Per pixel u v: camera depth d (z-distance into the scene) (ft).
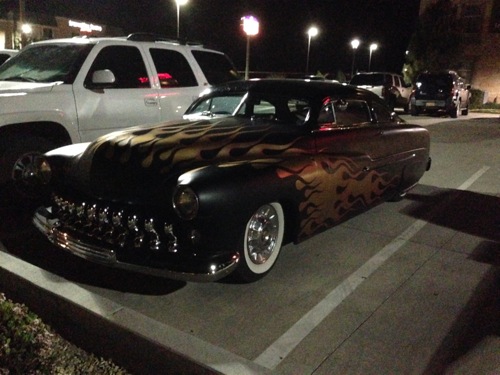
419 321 11.76
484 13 98.22
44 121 18.48
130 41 21.79
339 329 11.33
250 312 12.02
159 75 22.53
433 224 19.13
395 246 16.69
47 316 11.47
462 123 59.88
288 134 14.51
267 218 13.20
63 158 14.15
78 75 19.63
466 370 9.89
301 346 10.62
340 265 14.96
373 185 17.58
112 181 12.68
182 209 11.25
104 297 11.68
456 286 13.71
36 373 8.85
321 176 14.46
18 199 18.94
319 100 15.70
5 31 131.34
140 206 12.10
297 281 13.76
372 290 13.34
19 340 9.64
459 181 26.96
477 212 20.89
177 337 9.59
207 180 11.37
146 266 11.64
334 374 9.71
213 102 18.13
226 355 9.14
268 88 16.97
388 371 9.82
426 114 73.77
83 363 9.63
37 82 19.89
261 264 13.25
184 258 11.51
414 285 13.71
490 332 11.33
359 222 19.21
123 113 20.79
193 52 24.71
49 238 13.51
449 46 97.71
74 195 13.29
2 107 17.28
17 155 18.47
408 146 19.88
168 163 12.57
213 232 11.43
